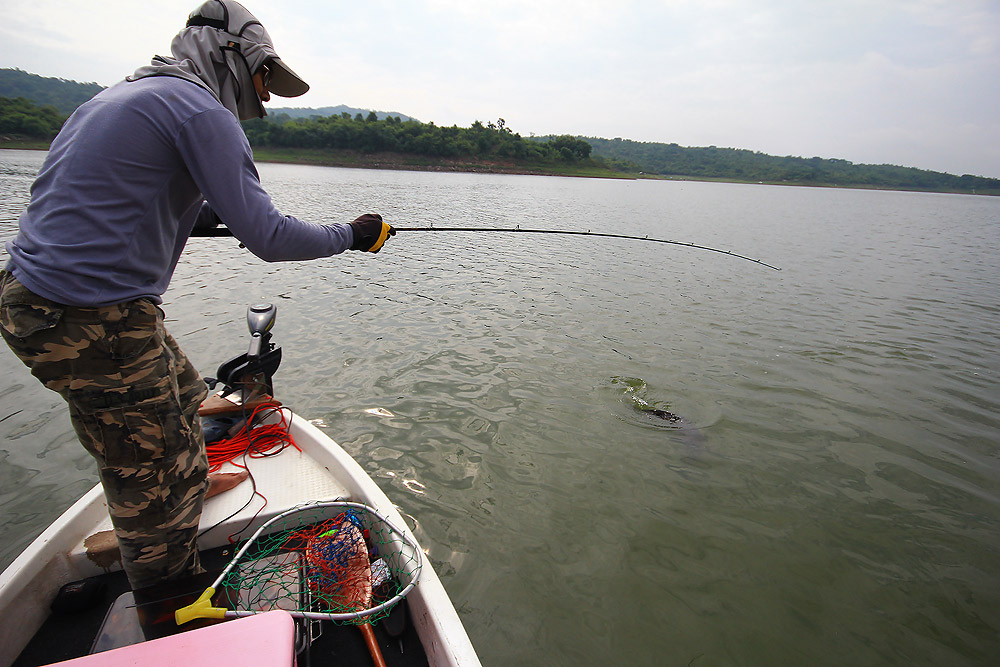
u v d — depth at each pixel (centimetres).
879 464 536
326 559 242
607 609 353
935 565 406
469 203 2878
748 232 2377
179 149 168
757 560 402
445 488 460
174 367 192
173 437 188
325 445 313
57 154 161
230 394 352
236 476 287
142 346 173
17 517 413
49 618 225
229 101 201
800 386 704
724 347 830
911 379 749
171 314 837
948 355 852
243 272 1133
